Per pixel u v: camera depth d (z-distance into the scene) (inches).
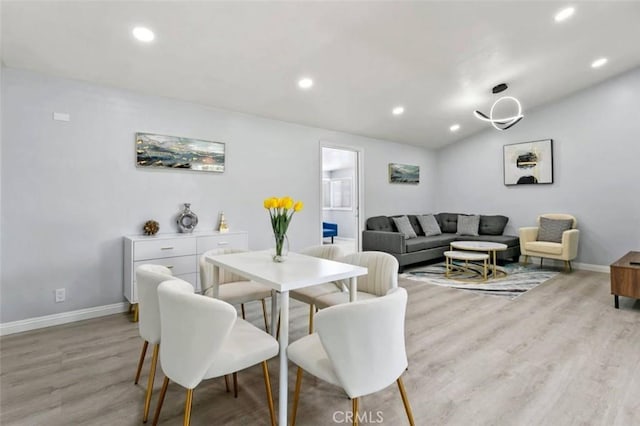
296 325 116.3
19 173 110.0
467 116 216.5
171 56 112.4
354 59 128.6
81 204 121.6
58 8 86.4
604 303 138.5
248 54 116.6
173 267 129.1
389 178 248.2
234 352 59.4
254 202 169.3
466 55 138.6
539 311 129.2
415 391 75.7
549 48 144.8
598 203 200.5
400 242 200.5
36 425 64.8
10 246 109.2
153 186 137.9
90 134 123.0
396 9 103.6
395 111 190.4
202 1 89.0
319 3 95.6
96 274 125.0
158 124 138.8
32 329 112.3
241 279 110.7
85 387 77.9
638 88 185.3
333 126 200.1
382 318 52.0
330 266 79.4
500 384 78.3
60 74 115.6
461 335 106.9
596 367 85.7
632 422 64.5
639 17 129.2
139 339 104.7
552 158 218.1
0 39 94.9
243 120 165.5
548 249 199.5
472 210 264.1
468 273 195.5
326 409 69.8
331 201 401.1
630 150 188.9
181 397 74.0
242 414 68.4
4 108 107.4
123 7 88.1
